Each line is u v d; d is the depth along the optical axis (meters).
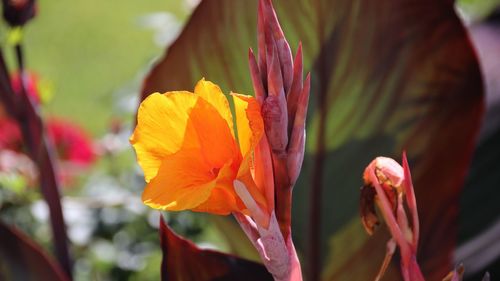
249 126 1.15
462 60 1.50
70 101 5.51
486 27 1.98
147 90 1.55
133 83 2.62
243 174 1.15
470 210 1.70
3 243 1.49
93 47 6.42
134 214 2.44
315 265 1.53
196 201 1.13
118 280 2.43
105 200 2.29
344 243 1.52
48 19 6.93
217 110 1.16
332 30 1.52
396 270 1.51
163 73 1.54
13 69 3.35
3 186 2.40
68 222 2.38
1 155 2.42
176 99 1.16
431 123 1.52
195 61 1.54
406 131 1.53
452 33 1.50
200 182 1.16
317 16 1.52
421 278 1.25
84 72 5.98
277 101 1.15
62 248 1.75
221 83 1.54
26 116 1.69
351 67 1.53
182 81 1.54
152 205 1.15
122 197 2.41
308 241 1.53
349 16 1.52
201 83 1.16
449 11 1.49
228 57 1.54
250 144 1.15
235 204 1.17
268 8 1.16
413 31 1.51
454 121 1.52
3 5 1.66
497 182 1.72
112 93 2.84
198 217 2.29
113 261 2.43
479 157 1.76
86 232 2.40
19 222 2.47
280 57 1.16
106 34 6.59
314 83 1.54
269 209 1.16
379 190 1.25
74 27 6.77
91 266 2.45
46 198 1.73
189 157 1.16
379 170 1.25
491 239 1.64
